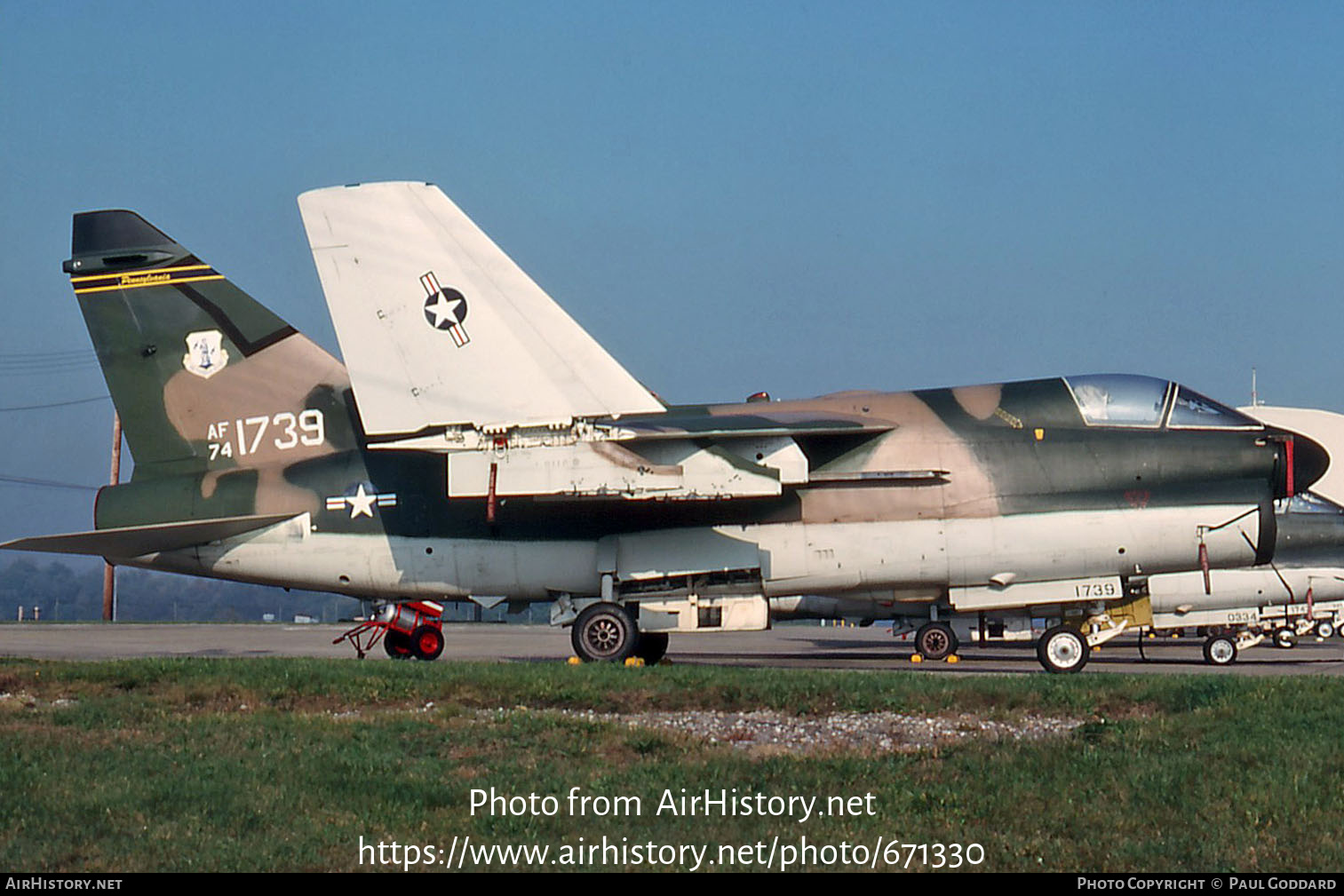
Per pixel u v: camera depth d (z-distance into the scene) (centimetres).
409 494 5169
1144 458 4894
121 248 5425
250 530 5262
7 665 3881
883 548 4928
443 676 3659
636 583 5059
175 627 10638
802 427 4769
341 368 5375
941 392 5138
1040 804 2431
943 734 3094
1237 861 2111
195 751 2789
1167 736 2919
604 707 3447
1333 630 7725
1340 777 2531
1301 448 4934
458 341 4925
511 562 5116
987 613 6159
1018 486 4894
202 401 5372
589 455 4791
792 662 6222
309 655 5931
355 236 5000
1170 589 6706
